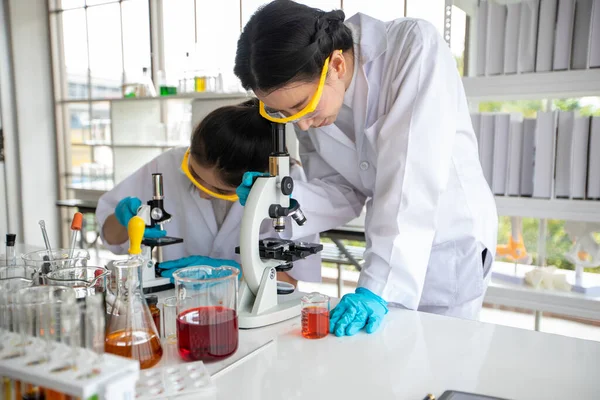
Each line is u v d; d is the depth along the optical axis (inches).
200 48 158.2
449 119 54.2
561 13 78.7
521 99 89.0
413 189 51.9
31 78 185.6
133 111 167.5
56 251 51.8
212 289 37.6
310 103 47.5
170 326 42.8
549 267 89.0
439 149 52.3
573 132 79.9
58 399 26.2
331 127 64.1
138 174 84.6
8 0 176.6
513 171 85.3
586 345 40.9
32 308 29.0
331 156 67.6
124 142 167.6
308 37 45.3
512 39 83.3
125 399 25.9
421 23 58.0
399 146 52.2
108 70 181.2
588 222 84.2
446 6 87.0
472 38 88.4
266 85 46.0
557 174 82.7
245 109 64.4
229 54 153.9
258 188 46.9
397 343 41.7
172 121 166.7
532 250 99.9
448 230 62.3
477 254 63.6
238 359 38.4
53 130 193.5
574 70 76.8
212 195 66.1
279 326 46.2
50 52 189.5
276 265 48.5
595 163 79.1
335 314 46.1
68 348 27.4
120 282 35.6
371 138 58.1
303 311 43.6
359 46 59.1
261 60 44.8
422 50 54.9
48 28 188.1
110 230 82.0
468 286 64.1
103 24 179.3
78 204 149.2
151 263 54.6
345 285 149.5
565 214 79.9
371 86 60.1
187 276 40.9
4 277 48.1
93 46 183.0
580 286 83.3
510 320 117.2
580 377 35.2
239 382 34.8
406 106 53.6
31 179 188.5
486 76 83.8
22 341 28.7
